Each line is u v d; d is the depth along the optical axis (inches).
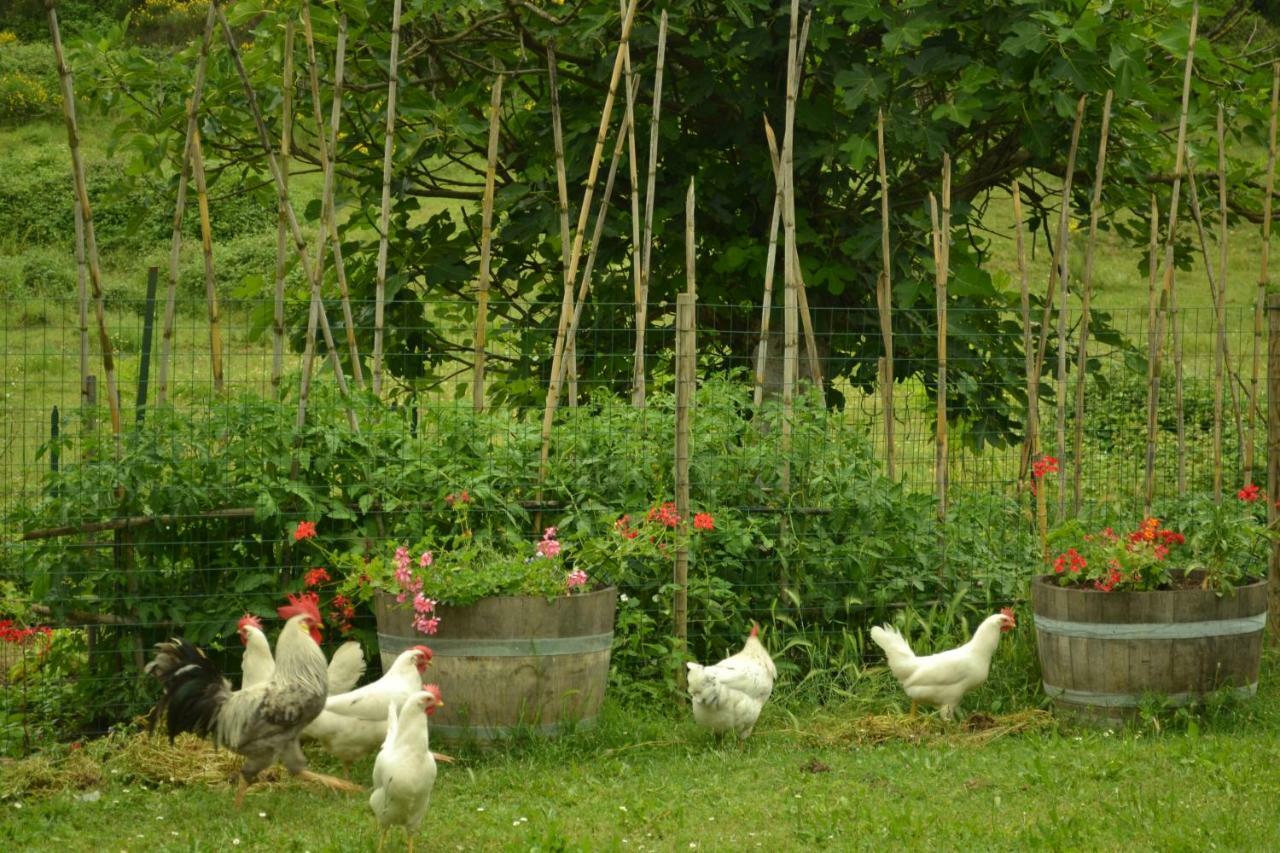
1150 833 211.3
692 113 385.7
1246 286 861.8
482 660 255.3
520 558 262.1
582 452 307.4
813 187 394.6
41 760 250.7
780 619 303.9
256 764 230.2
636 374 320.8
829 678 303.7
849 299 398.0
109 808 231.9
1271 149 350.0
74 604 273.6
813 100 372.8
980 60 365.4
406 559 255.6
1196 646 277.4
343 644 272.2
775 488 314.8
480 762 254.8
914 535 318.3
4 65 1191.6
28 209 938.1
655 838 217.3
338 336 395.9
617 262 382.6
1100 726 279.1
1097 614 277.1
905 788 241.6
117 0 1248.2
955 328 366.3
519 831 217.6
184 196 288.8
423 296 398.0
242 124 393.7
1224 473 396.8
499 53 405.4
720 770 255.3
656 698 289.6
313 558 283.0
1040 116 361.4
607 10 349.7
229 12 347.6
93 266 279.4
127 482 268.8
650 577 305.0
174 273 286.7
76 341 651.5
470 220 406.9
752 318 402.0
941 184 393.7
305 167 991.0
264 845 213.2
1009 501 340.2
